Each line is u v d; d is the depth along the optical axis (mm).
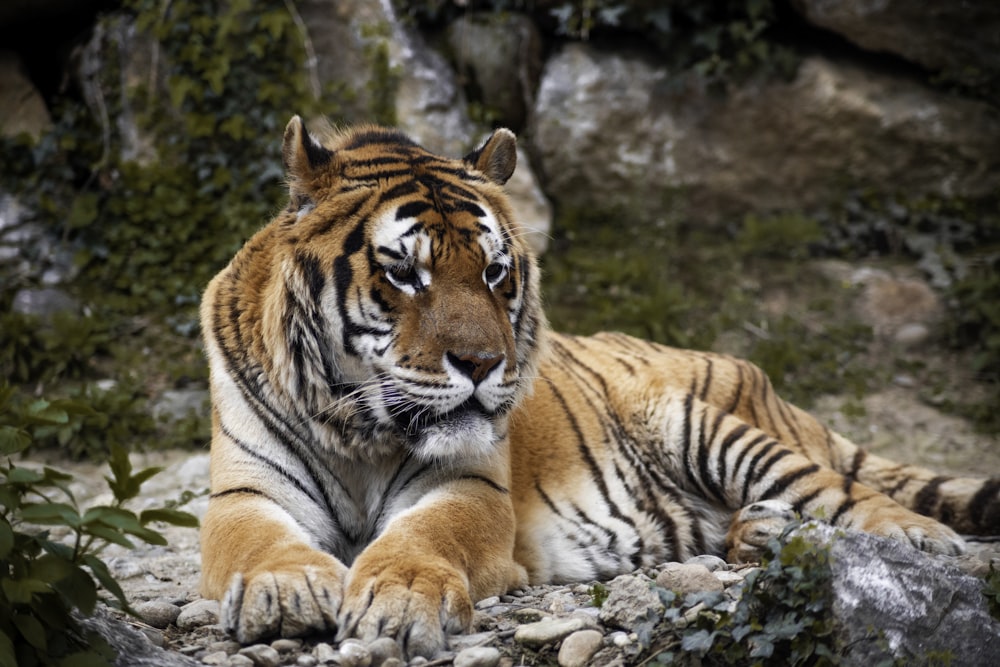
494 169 7625
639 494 8211
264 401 6883
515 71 16922
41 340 13938
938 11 15961
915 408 13977
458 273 6539
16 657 4727
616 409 8617
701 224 16828
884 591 5426
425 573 5758
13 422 5922
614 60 16703
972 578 5742
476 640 5703
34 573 4730
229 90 15797
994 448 12914
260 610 5617
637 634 5645
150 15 15500
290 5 15742
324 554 6043
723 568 7016
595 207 16781
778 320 15375
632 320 14953
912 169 16312
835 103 16125
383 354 6512
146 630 5887
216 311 7266
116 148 15852
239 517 6484
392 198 6695
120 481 4977
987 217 16203
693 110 16531
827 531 5688
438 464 6957
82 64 16125
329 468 6973
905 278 15711
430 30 17078
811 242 16219
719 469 8219
